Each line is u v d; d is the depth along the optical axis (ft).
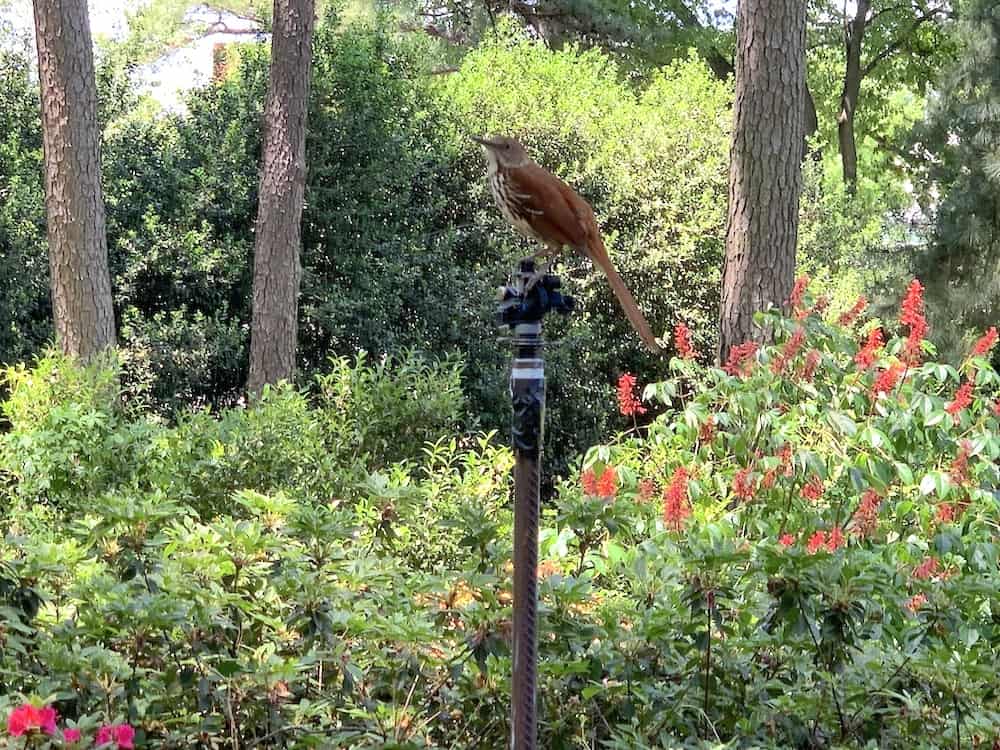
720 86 61.77
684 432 20.77
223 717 12.49
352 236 51.29
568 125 57.21
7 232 45.73
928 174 71.87
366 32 53.31
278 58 43.09
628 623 14.46
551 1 86.94
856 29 91.50
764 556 13.16
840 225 63.93
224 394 50.75
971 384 21.21
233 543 13.12
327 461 27.48
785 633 12.81
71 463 25.17
